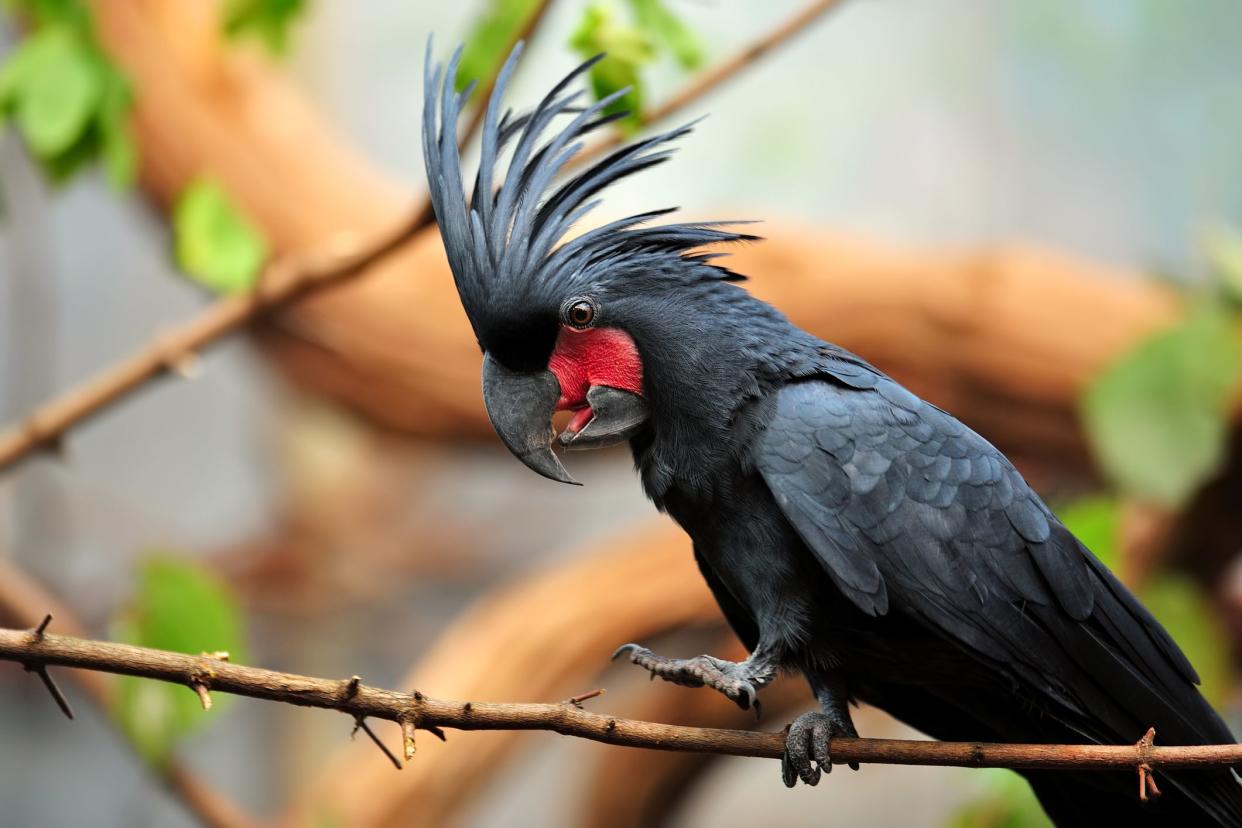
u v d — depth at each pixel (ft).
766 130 53.57
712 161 53.57
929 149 54.60
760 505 19.20
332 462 62.34
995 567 18.92
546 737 38.22
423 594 63.26
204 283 26.55
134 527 62.44
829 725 17.98
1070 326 35.22
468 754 34.01
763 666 18.99
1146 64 52.70
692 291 19.53
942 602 18.63
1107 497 32.76
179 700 27.94
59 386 64.03
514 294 19.21
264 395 63.16
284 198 37.60
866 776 61.21
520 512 66.49
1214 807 19.17
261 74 38.96
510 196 19.61
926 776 60.75
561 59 48.47
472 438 38.29
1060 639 18.98
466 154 22.48
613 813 37.11
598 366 19.43
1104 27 52.85
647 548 35.73
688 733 17.24
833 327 36.52
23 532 60.44
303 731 59.16
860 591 18.35
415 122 60.75
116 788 59.88
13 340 62.54
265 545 61.98
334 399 38.40
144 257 64.69
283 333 37.47
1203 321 28.17
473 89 20.92
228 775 59.00
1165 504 28.55
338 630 61.05
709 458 19.15
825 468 18.79
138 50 37.11
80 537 61.77
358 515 63.21
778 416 19.08
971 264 36.19
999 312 35.58
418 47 60.54
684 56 23.59
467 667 34.81
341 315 36.73
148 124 37.22
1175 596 28.78
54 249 62.75
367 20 60.44
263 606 60.34
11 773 59.26
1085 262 37.68
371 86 60.59
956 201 54.54
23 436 26.99
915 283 36.14
